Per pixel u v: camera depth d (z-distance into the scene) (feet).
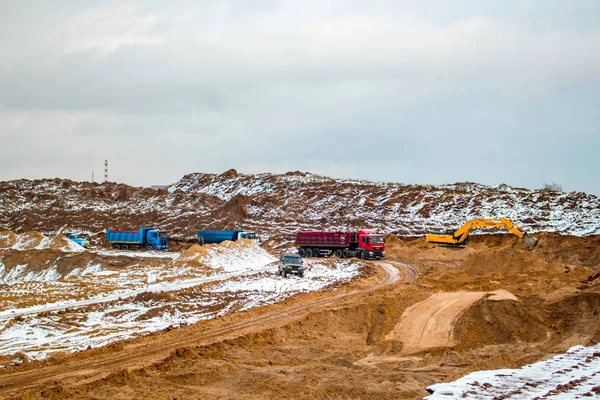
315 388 77.30
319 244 252.42
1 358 96.17
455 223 354.54
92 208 447.42
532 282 150.82
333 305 132.16
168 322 129.18
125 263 254.47
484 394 71.15
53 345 108.17
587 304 118.42
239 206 402.11
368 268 202.80
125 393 72.64
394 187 430.61
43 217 435.94
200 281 187.21
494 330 110.83
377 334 111.86
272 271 204.85
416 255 243.40
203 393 74.74
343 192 429.38
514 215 349.20
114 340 110.73
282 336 105.40
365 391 76.38
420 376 84.28
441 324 115.03
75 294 159.22
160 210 434.30
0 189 486.38
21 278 251.39
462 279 174.40
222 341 96.12
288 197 427.74
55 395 70.23
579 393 71.46
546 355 93.71
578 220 327.06
